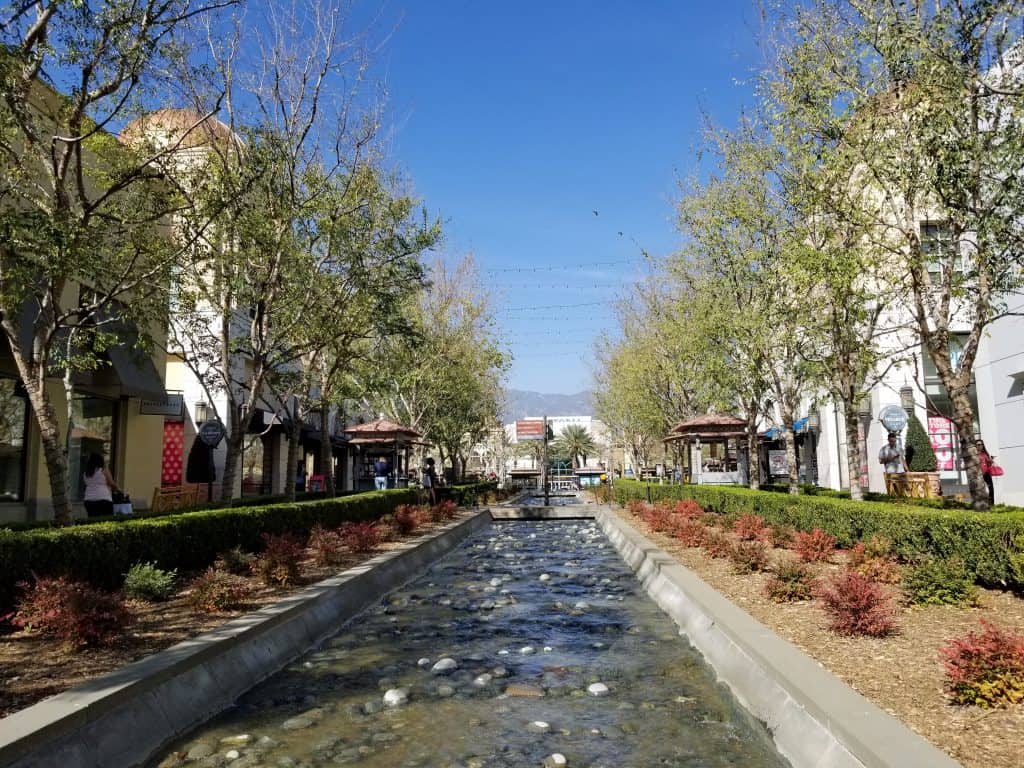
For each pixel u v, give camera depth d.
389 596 11.66
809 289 12.91
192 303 13.14
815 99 11.40
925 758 3.78
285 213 13.85
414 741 5.22
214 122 13.93
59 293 9.41
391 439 26.36
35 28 8.52
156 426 20.73
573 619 9.87
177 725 5.34
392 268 16.08
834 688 5.00
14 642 6.53
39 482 15.45
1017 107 8.64
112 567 8.42
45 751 4.18
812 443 31.06
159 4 9.27
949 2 9.54
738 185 15.32
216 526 11.01
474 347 31.64
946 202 9.45
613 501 33.84
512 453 85.12
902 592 8.23
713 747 5.09
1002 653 4.86
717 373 18.58
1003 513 9.66
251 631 7.05
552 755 4.86
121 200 11.17
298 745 5.15
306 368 18.72
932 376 23.25
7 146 8.85
